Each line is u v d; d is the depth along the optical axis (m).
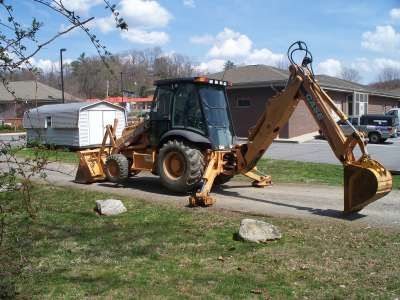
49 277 5.20
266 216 8.25
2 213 3.36
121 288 4.89
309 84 8.56
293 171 13.84
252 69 28.31
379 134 25.47
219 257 5.94
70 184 11.66
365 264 5.64
